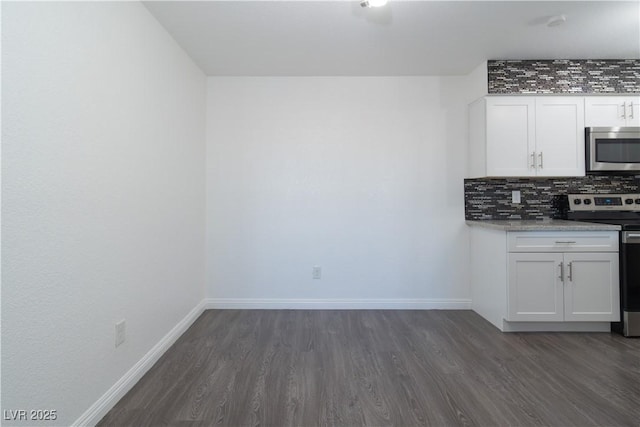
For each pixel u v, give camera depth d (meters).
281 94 3.24
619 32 2.44
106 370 1.65
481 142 2.99
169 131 2.41
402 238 3.24
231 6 2.08
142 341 2.01
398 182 3.25
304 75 3.22
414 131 3.25
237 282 3.26
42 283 1.26
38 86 1.24
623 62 2.92
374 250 3.25
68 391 1.40
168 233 2.39
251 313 3.13
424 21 2.28
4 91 1.11
